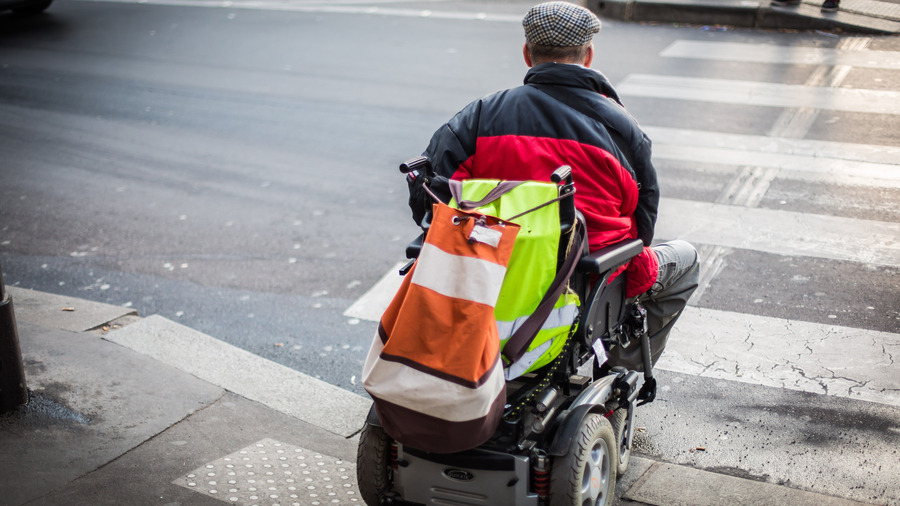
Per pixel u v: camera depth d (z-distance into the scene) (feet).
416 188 10.11
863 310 17.16
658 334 12.78
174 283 19.49
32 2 46.34
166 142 28.66
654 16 40.60
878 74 31.45
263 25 44.11
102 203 24.00
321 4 48.73
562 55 10.26
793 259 19.31
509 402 9.48
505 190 9.09
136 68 37.24
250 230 22.12
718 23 39.50
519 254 8.81
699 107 28.89
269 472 12.24
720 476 12.35
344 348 16.70
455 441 8.55
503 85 32.45
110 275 19.90
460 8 46.03
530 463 9.30
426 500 9.69
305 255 20.70
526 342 9.05
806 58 33.76
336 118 30.01
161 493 11.51
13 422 13.15
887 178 23.16
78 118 31.19
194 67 37.11
